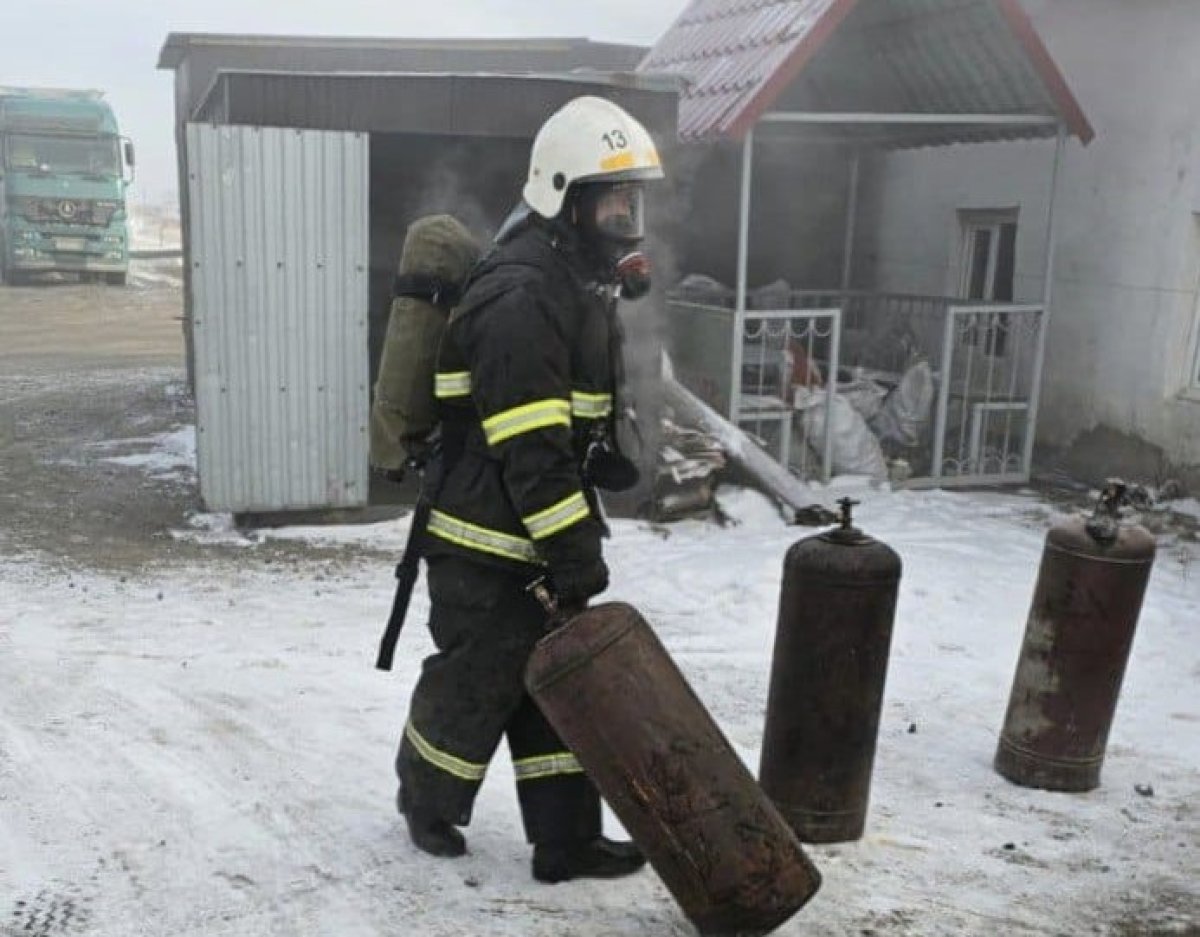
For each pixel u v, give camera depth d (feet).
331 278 24.11
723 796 9.05
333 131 23.67
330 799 12.16
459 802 10.51
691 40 31.83
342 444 24.90
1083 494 29.84
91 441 33.73
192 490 28.09
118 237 83.25
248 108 23.91
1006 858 11.85
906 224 36.68
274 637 18.26
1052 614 13.39
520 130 23.84
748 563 22.62
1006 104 29.27
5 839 10.99
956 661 18.34
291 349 24.20
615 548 23.73
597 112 9.65
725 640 19.03
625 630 9.16
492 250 9.82
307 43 43.93
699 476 25.98
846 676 11.50
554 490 9.22
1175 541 25.77
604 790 9.18
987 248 34.42
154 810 11.76
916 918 10.50
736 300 30.50
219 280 23.50
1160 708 16.60
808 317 28.78
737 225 35.60
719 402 28.71
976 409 30.42
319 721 14.48
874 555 11.39
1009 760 13.89
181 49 42.68
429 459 10.43
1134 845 12.32
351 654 17.49
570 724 9.12
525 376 9.16
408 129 23.98
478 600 9.93
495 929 9.77
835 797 11.79
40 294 78.89
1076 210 31.14
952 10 27.45
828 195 36.99
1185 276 28.48
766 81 25.68
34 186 80.79
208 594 20.65
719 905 9.05
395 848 11.08
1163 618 20.48
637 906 10.26
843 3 25.53
